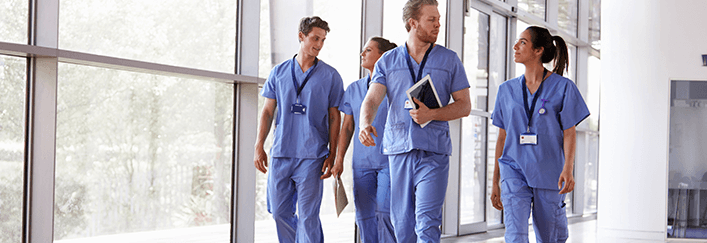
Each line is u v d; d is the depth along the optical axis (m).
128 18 4.14
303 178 4.10
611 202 7.69
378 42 4.40
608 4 7.79
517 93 3.87
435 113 3.11
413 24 3.24
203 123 4.67
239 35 4.84
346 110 4.36
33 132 3.54
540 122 3.78
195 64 4.56
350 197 5.70
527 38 3.79
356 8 5.64
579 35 10.92
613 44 7.73
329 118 4.26
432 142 3.19
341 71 5.46
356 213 4.52
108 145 4.08
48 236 3.56
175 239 4.51
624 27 7.64
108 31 4.02
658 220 7.34
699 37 7.21
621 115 7.64
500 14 8.00
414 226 3.34
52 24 3.52
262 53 4.90
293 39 5.13
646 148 7.44
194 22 4.55
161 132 4.39
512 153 3.84
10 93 3.49
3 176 3.50
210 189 4.75
